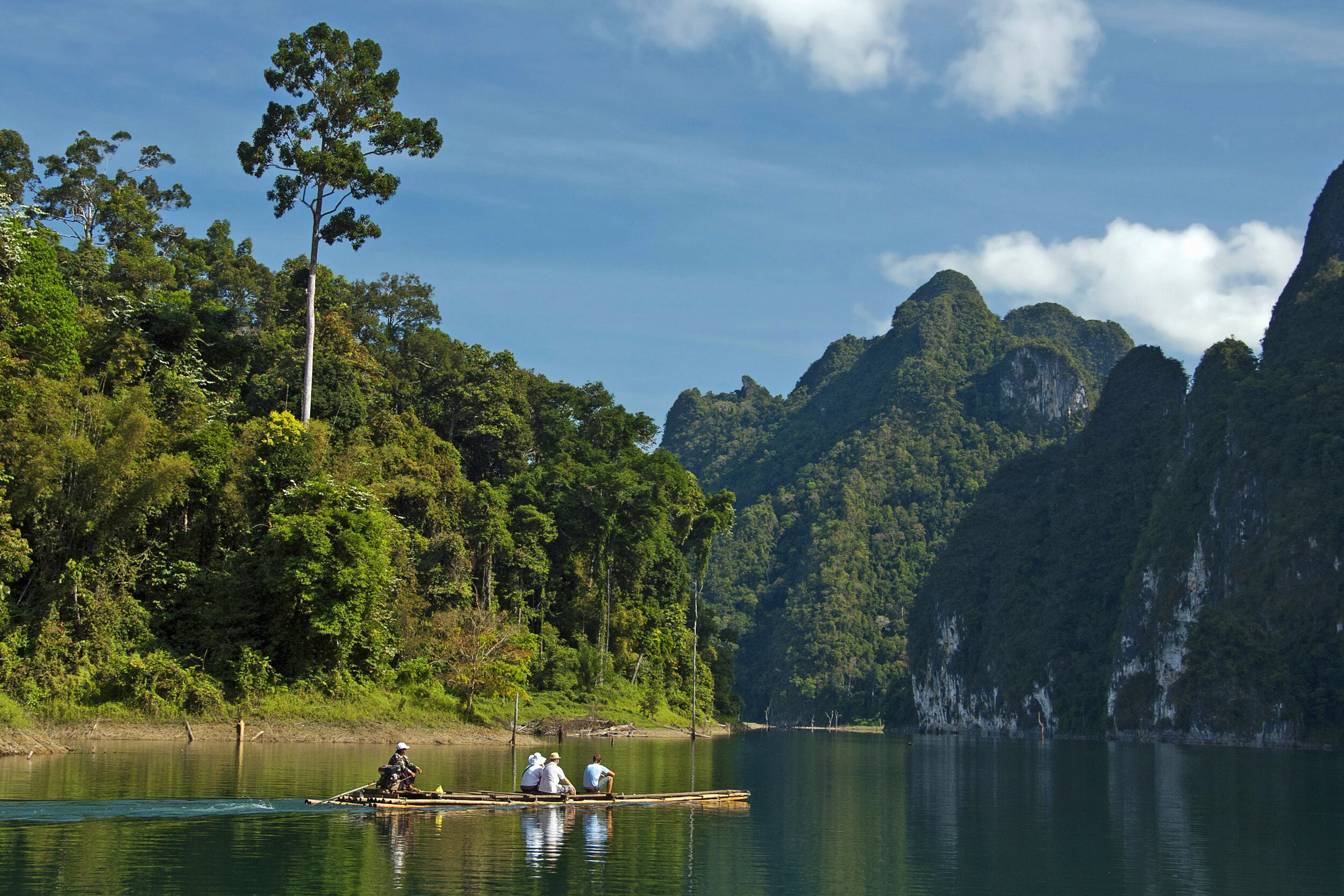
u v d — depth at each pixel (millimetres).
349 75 60375
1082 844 27422
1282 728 138125
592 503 92000
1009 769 62531
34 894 17250
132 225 84688
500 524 79750
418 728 56250
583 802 30656
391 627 62375
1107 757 88125
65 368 49844
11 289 47312
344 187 60312
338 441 68125
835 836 27188
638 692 93375
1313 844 28172
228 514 54094
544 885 19094
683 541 113750
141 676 47125
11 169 84438
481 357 98688
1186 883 22172
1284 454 158125
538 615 86312
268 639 52938
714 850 23828
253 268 89625
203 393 58344
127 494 47375
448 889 18531
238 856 20719
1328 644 140500
